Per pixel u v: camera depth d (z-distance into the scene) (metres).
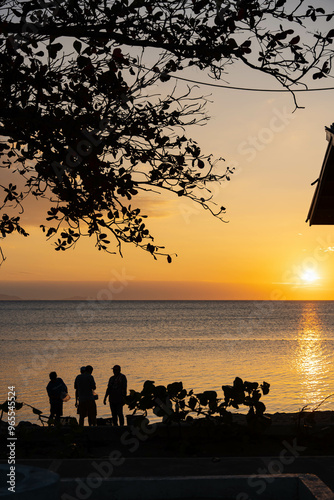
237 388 7.59
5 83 6.64
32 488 3.32
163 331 101.56
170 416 7.61
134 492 4.37
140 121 7.12
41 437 7.96
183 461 5.48
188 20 7.09
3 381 35.16
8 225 7.47
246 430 7.56
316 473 5.00
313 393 28.92
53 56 6.78
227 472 5.01
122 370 41.19
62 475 4.98
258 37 7.12
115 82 6.94
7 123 6.88
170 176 7.23
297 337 84.69
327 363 45.78
